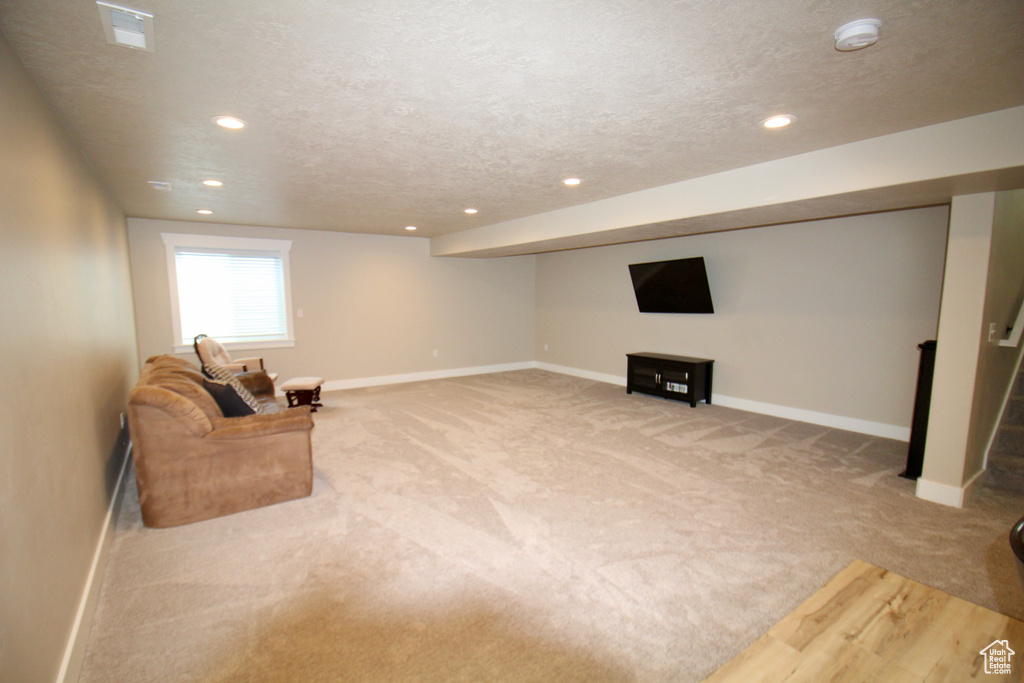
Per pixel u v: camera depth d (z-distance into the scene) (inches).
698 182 131.9
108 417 110.0
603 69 68.6
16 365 52.2
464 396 229.1
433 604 77.0
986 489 120.1
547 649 67.5
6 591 44.8
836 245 170.9
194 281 211.3
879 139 98.0
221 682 61.7
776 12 54.3
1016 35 58.6
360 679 62.2
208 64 66.3
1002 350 123.6
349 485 123.2
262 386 181.0
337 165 117.6
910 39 59.9
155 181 131.0
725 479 126.9
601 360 269.4
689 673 63.1
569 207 173.8
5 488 46.3
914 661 64.3
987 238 102.3
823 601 76.9
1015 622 71.9
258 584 82.0
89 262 103.0
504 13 54.5
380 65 67.1
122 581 82.6
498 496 116.5
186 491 102.2
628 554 91.2
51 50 61.2
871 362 164.9
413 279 267.0
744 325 199.9
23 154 61.7
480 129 93.1
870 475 129.6
